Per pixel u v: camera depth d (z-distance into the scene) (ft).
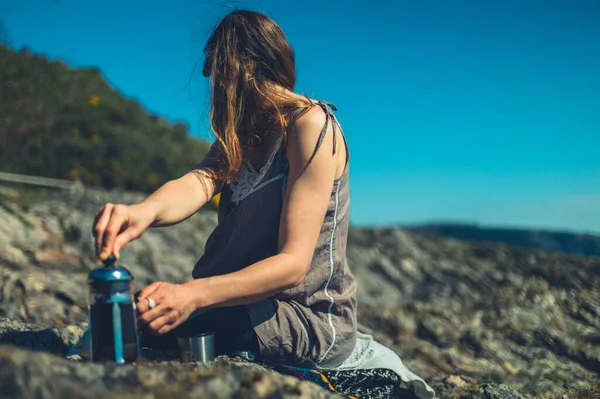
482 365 14.60
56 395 3.83
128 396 4.05
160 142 73.92
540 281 31.37
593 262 37.93
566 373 14.03
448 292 33.12
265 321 6.61
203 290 5.69
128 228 5.75
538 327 18.20
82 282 18.57
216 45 7.02
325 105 6.66
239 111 6.77
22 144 55.01
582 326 20.81
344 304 7.03
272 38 6.89
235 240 6.75
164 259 28.40
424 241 45.52
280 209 6.62
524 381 12.89
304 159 6.31
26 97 65.26
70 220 27.50
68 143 57.62
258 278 5.84
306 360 6.81
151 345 6.59
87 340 7.03
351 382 7.06
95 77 83.46
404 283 35.55
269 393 4.64
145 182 53.21
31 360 3.97
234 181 7.06
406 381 7.36
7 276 17.06
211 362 5.98
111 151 61.05
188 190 6.91
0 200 28.07
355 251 39.55
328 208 6.73
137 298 5.50
